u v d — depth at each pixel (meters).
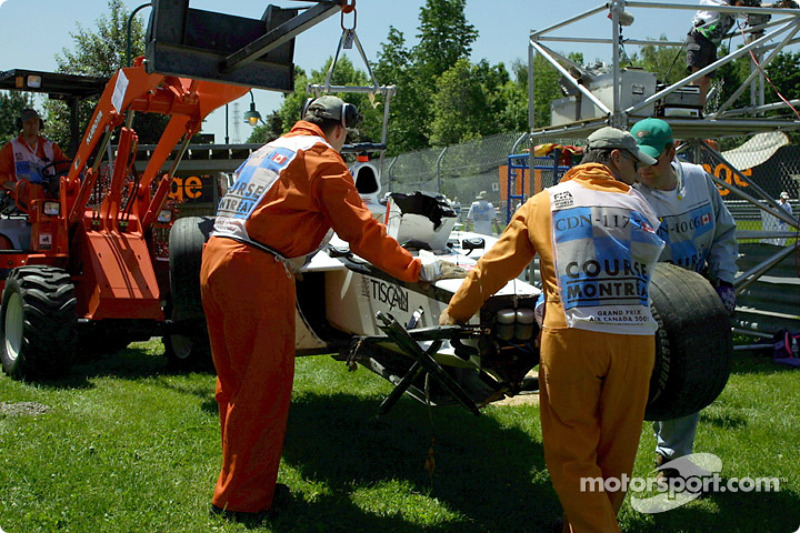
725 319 3.21
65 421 4.71
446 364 4.01
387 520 3.51
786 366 7.00
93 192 7.16
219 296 3.41
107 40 15.59
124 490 3.70
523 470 4.20
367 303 4.49
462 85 40.38
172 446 4.38
